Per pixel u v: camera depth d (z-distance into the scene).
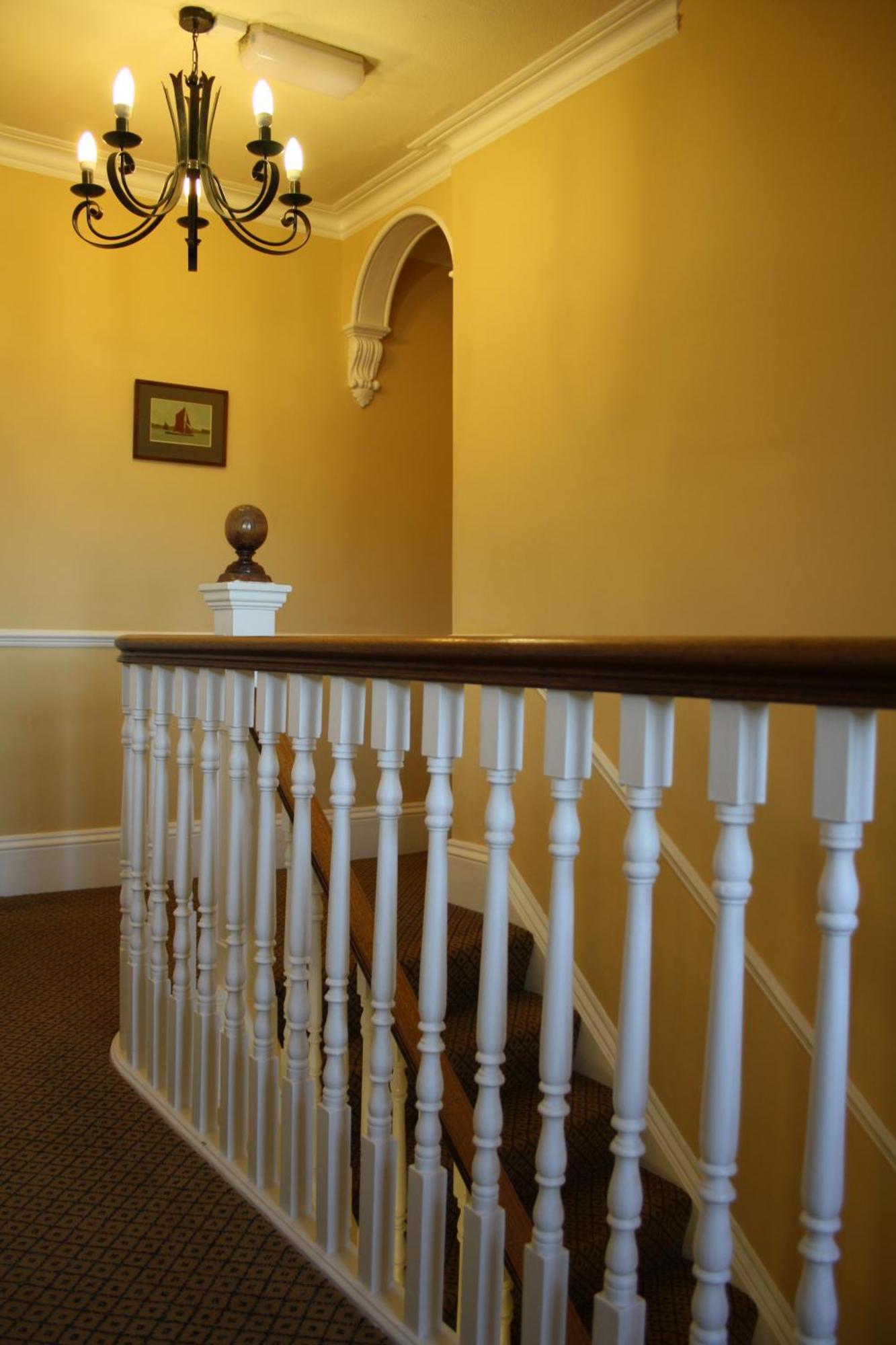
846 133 2.77
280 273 5.01
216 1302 1.72
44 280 4.47
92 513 4.61
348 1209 1.84
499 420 3.99
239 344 4.92
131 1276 1.79
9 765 4.50
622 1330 1.21
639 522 3.41
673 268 3.27
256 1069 2.03
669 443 3.30
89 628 4.62
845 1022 1.02
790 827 2.90
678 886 3.19
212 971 2.24
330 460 5.16
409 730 1.64
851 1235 2.75
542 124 3.77
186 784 2.34
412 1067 1.85
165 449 4.74
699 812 3.14
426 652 1.48
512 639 1.34
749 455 3.04
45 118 4.19
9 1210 1.99
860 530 2.75
